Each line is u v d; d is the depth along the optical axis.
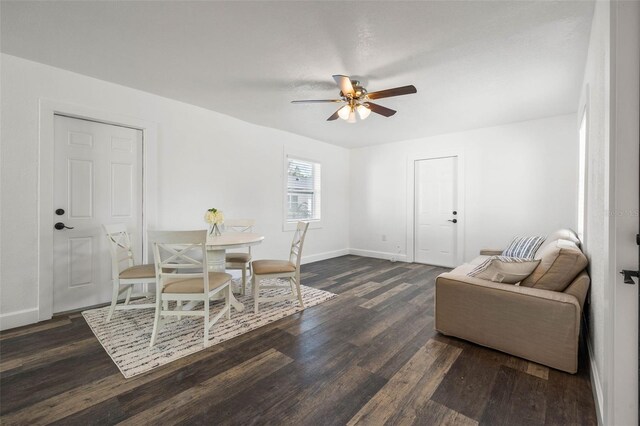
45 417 1.41
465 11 1.83
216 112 3.83
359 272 4.48
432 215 5.07
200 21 1.97
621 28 1.17
